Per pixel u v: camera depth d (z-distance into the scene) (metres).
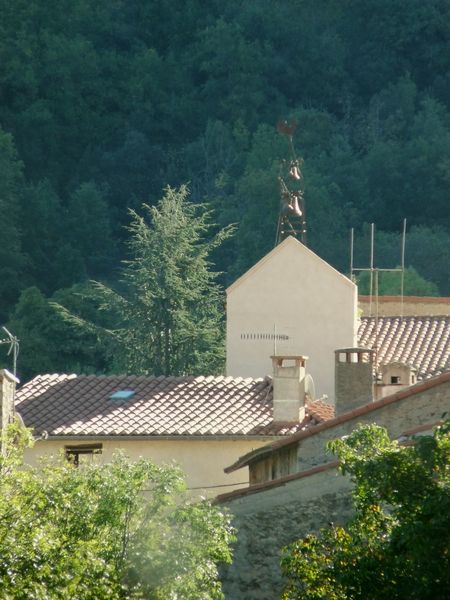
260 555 39.44
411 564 29.55
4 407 44.97
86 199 183.50
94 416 58.34
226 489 57.09
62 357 125.12
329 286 77.75
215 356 109.19
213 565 35.12
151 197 199.62
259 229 158.88
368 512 32.00
